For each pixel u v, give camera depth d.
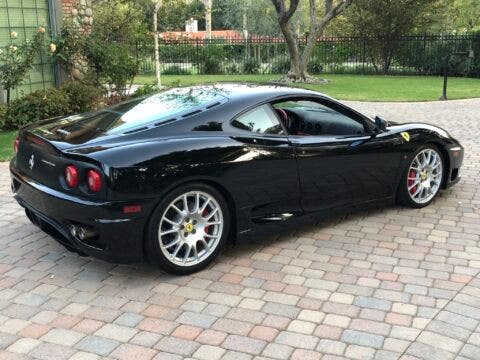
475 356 3.05
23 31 11.37
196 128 4.11
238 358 3.04
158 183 3.75
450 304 3.63
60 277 4.07
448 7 31.75
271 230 4.51
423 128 5.52
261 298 3.73
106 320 3.45
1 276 4.09
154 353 3.09
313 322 3.42
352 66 29.12
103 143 3.84
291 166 4.47
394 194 5.38
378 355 3.06
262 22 39.09
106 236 3.69
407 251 4.54
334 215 4.99
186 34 32.25
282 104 4.58
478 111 13.59
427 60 27.81
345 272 4.14
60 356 3.06
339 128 4.97
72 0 12.52
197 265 4.07
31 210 4.27
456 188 6.38
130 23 14.71
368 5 27.53
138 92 13.01
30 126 4.62
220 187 4.12
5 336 3.27
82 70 12.77
